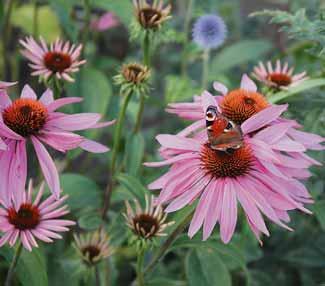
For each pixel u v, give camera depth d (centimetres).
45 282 71
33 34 109
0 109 69
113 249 78
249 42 116
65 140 68
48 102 74
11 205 68
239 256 72
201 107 72
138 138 81
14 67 109
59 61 80
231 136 65
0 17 105
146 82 77
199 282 74
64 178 84
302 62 99
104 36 138
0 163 67
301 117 78
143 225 70
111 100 98
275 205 66
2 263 84
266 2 149
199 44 97
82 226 80
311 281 97
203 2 117
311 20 85
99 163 121
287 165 67
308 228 99
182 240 73
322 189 84
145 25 79
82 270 78
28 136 69
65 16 101
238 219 93
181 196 67
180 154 69
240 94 72
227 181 67
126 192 82
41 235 68
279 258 99
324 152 79
